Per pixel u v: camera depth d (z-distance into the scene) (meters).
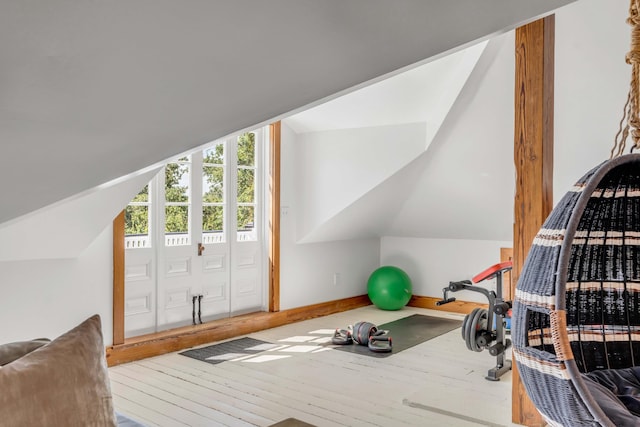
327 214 5.75
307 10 1.10
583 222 2.45
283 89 1.40
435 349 4.91
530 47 3.06
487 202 5.62
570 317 2.62
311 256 6.30
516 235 3.14
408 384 3.92
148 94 1.32
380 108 5.02
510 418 3.24
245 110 1.49
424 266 6.95
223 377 4.06
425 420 3.25
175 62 1.21
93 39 1.08
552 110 3.15
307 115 5.51
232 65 1.25
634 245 2.54
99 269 4.25
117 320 4.38
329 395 3.68
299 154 5.95
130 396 3.63
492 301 4.29
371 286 6.71
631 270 2.58
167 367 4.30
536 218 3.06
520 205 3.12
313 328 5.73
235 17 1.08
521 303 1.93
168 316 4.96
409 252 7.09
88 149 1.55
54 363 1.48
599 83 3.88
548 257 1.84
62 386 1.46
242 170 5.63
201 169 5.21
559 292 1.72
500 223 5.91
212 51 1.19
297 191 6.00
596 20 3.62
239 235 5.63
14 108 1.27
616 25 3.58
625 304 2.60
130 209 4.68
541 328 2.31
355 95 4.88
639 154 1.90
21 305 3.79
